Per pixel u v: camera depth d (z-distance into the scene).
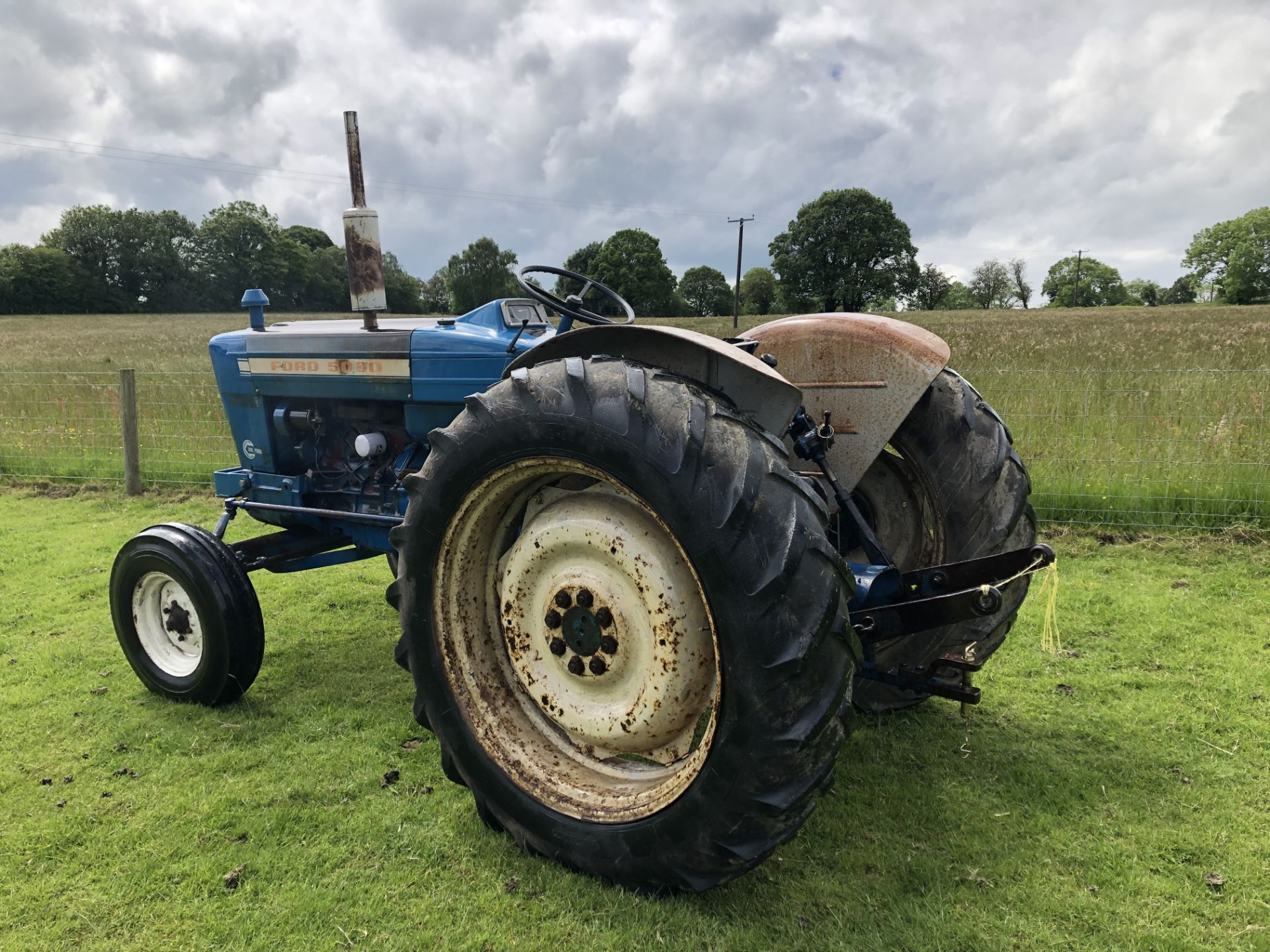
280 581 4.59
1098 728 2.74
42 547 5.32
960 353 12.13
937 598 1.99
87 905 1.97
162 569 2.96
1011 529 2.59
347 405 3.29
